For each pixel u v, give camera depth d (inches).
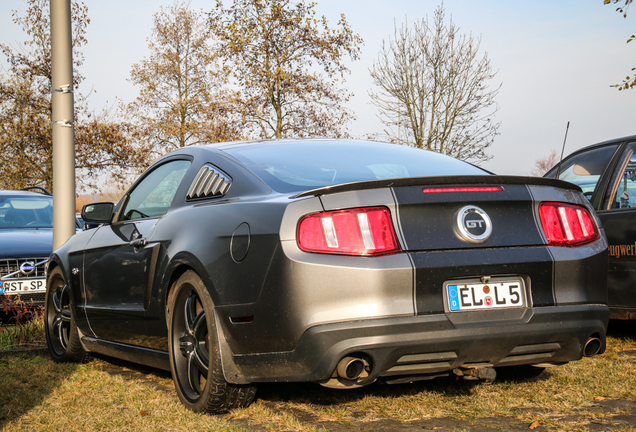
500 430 108.1
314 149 145.1
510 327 105.8
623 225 181.8
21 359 194.9
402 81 929.5
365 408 122.9
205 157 145.1
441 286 104.3
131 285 151.3
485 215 109.2
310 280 102.3
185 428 112.5
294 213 106.4
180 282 130.2
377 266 101.6
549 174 222.4
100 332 171.8
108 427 116.0
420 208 106.5
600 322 115.2
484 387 135.6
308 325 101.8
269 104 824.9
